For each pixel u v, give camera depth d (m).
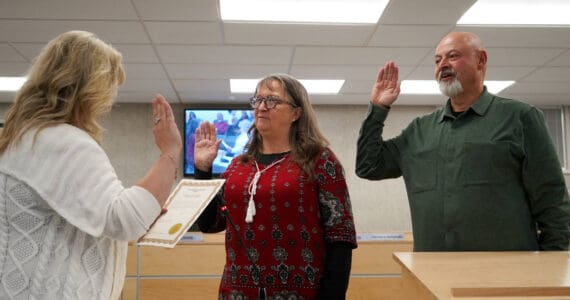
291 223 1.28
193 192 1.12
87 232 0.83
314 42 3.68
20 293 0.84
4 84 4.93
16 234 0.86
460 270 0.87
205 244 3.40
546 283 0.73
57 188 0.84
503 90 5.31
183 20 3.21
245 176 1.40
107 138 5.89
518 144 1.51
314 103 6.07
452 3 2.97
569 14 3.25
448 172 1.59
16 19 3.14
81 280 0.87
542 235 1.51
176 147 1.00
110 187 0.87
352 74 4.62
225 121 5.74
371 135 1.78
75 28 3.32
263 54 3.98
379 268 3.44
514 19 3.29
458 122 1.63
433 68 4.41
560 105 6.21
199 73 4.55
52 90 0.91
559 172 1.48
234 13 3.19
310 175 1.31
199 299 3.35
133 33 3.45
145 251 3.39
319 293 1.25
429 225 1.61
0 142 0.89
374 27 3.37
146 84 4.97
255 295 1.25
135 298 3.35
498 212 1.50
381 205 6.11
